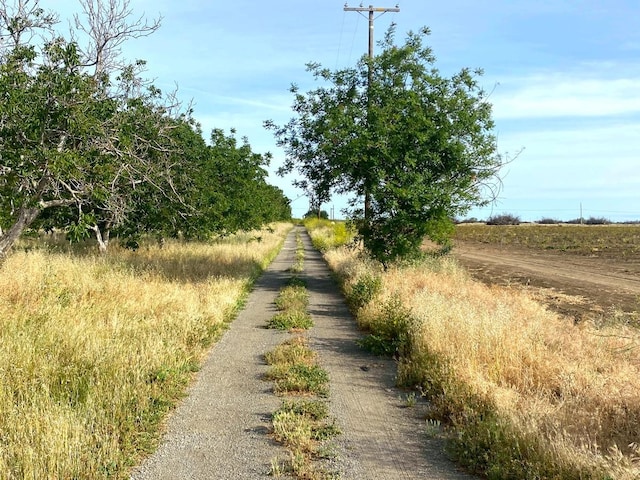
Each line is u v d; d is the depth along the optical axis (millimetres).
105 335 8180
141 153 14422
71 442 4652
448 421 6051
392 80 17484
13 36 11070
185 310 10820
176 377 7262
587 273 24266
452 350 7285
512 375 6629
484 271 25328
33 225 18094
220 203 21219
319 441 5496
